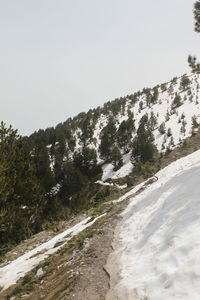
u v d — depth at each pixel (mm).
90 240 14477
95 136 140125
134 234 13328
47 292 11258
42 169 63906
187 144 59938
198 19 16766
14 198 24500
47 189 61594
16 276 14797
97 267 11508
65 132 141125
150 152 81062
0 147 23594
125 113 173750
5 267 17281
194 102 142125
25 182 25000
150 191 18094
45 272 13375
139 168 51469
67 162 79000
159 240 11211
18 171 24578
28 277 13484
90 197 51219
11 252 21406
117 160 87062
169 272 8891
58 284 11359
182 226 10945
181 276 8438
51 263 14086
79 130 158375
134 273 10008
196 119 111312
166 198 14914
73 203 51688
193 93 159875
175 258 9406
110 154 96125
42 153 83812
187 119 117375
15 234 26188
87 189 58031
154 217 13531
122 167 85188
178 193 14445
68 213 36531
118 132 112188
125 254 11766
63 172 72625
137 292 8906
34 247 20766
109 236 14430
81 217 22844
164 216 12906
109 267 11156
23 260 17172
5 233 25844
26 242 23172
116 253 12219
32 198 25547
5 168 21016
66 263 13055
